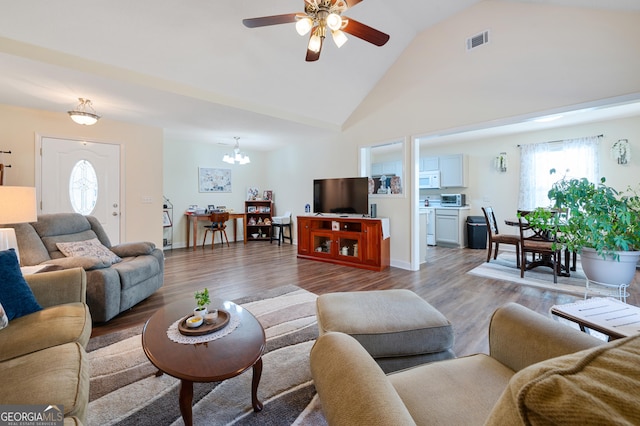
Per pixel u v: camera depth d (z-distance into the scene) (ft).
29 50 7.76
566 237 8.64
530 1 9.70
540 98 9.70
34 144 11.89
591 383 1.17
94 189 13.32
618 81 8.29
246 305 8.85
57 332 4.28
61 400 2.93
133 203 14.34
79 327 4.55
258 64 10.82
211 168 20.94
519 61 10.09
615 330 3.88
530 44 9.85
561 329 3.19
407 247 13.74
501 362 3.58
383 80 14.39
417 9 11.24
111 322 7.79
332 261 14.97
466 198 20.15
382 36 7.48
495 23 10.63
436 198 21.93
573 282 11.07
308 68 11.91
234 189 22.15
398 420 1.98
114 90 9.96
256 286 10.91
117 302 7.86
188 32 8.78
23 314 4.71
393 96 14.01
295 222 20.70
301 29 6.78
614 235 7.39
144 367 5.63
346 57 12.23
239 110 12.38
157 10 7.95
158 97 10.68
